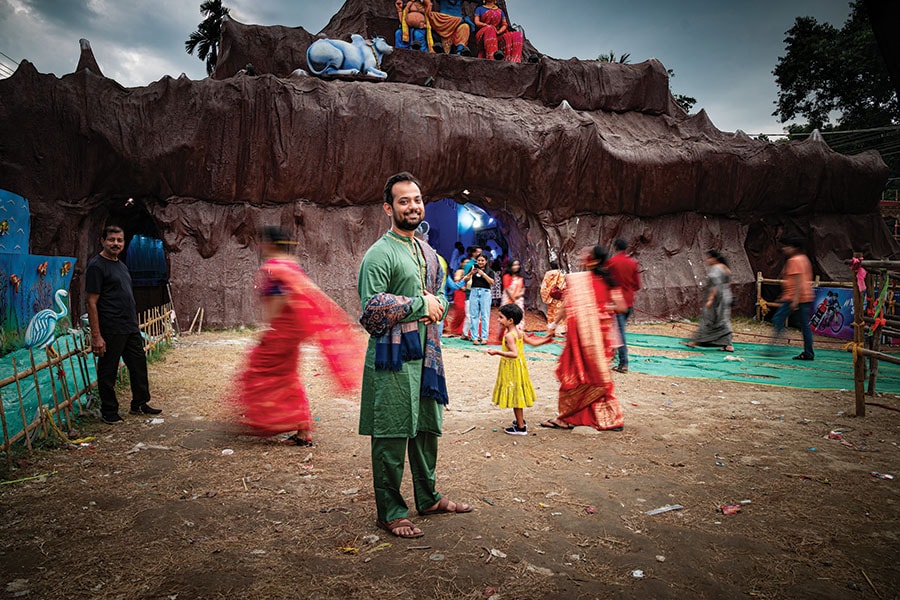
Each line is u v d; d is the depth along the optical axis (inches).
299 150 498.6
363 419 120.2
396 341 115.3
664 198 607.8
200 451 174.2
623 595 96.5
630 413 230.8
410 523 120.5
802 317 375.2
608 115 652.1
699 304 612.1
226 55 561.6
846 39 937.5
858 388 226.4
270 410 180.7
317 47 542.0
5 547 111.6
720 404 248.1
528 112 593.0
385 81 588.1
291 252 185.2
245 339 433.4
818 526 124.9
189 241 489.1
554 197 581.3
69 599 93.5
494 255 740.0
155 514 127.8
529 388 196.1
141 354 215.0
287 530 121.0
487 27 648.4
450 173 550.9
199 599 94.0
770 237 660.7
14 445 170.4
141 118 457.4
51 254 443.8
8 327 247.6
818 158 617.6
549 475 157.5
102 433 191.3
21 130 429.1
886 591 98.1
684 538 118.4
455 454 176.1
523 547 113.5
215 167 483.2
